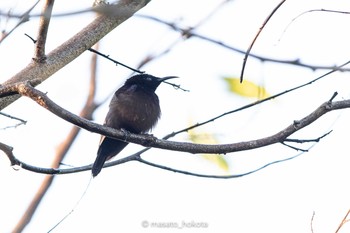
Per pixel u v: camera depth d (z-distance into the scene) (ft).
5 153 27.50
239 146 25.32
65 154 31.19
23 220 28.17
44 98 23.13
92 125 24.93
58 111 23.50
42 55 25.13
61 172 29.60
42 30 24.45
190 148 25.53
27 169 28.50
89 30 26.50
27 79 24.64
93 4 19.30
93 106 30.66
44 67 25.25
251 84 26.55
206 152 25.41
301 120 25.16
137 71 30.60
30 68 25.05
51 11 17.08
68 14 15.72
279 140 25.45
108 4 17.37
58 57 25.58
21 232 27.91
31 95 23.04
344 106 24.90
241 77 23.15
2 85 24.39
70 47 25.96
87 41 26.37
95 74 31.32
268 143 25.39
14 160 27.89
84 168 30.63
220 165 27.96
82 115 30.50
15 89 23.20
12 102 25.21
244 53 23.57
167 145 25.79
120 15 18.98
